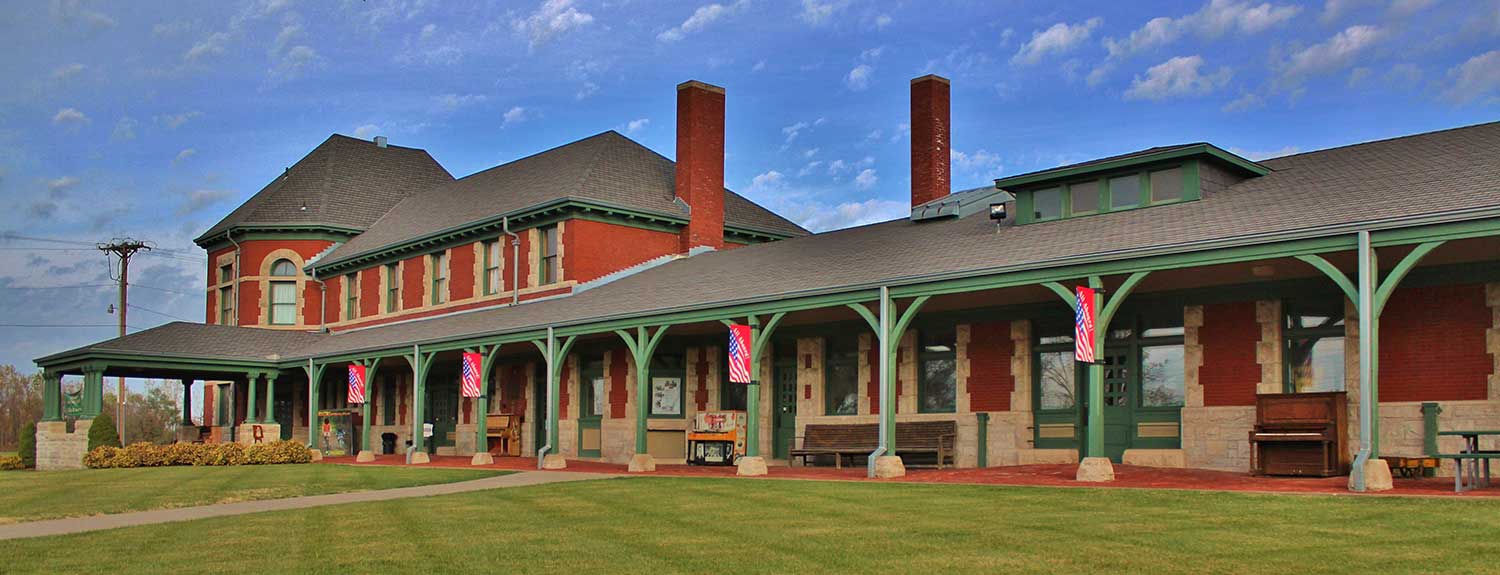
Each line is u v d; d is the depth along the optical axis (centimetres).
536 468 2578
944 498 1545
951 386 2305
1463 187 1569
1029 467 2042
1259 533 1155
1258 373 1880
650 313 2375
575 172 3397
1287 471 1719
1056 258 1780
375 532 1376
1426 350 1731
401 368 3812
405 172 4872
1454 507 1253
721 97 3503
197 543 1323
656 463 2752
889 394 1977
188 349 3625
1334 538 1110
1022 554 1088
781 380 2630
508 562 1129
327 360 3462
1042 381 2166
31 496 2033
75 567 1169
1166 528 1204
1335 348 1827
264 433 3712
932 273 1928
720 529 1311
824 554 1119
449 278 3694
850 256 2375
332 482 2202
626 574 1050
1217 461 1911
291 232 4478
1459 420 1686
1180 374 1997
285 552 1231
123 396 5500
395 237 3956
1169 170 2052
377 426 3884
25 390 9562
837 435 2391
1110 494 1499
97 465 3075
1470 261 1692
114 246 5728
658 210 3322
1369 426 1466
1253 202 1856
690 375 2814
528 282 3334
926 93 3119
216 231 4700
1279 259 1642
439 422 3631
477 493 1877
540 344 2672
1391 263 1700
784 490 1733
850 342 2480
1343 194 1731
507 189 3662
